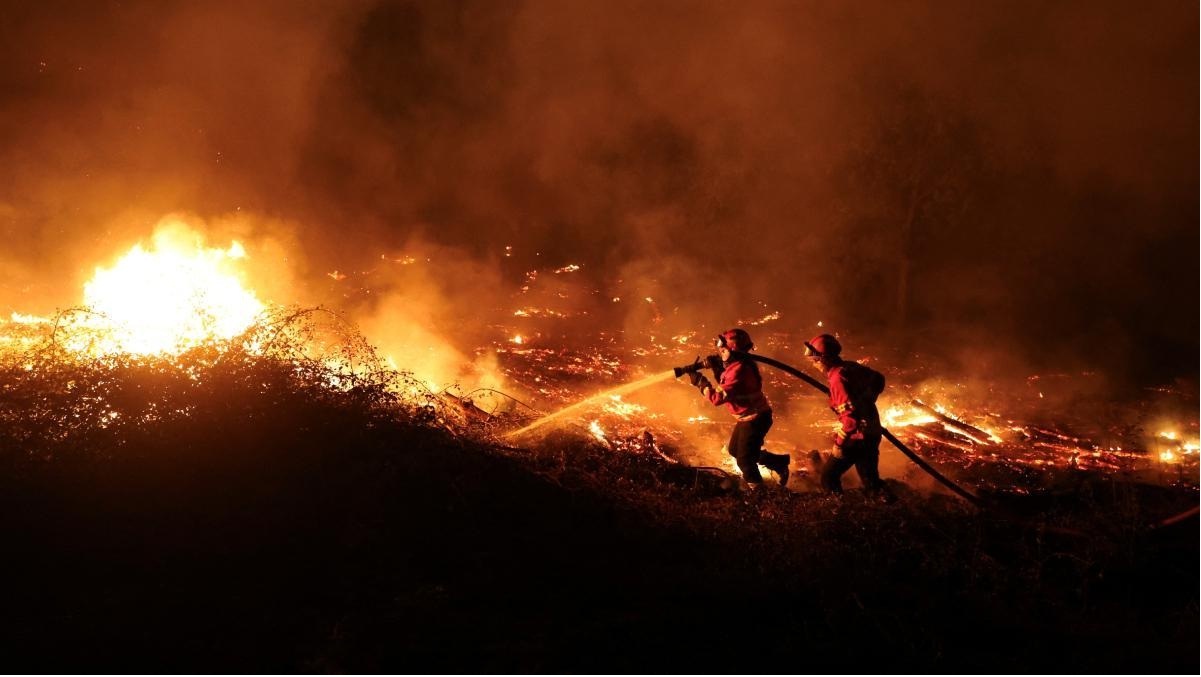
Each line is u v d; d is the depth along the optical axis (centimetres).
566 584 511
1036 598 564
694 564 559
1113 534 648
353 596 477
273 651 430
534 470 664
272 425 613
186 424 599
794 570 546
